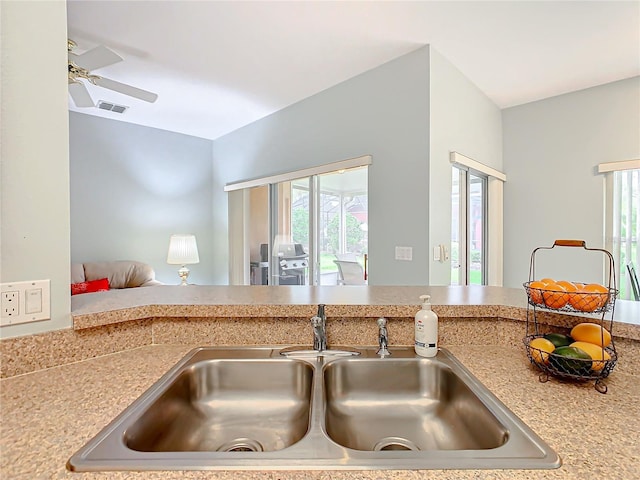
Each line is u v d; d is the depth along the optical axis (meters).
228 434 0.87
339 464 0.50
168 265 4.71
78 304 1.03
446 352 0.99
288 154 3.73
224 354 0.98
